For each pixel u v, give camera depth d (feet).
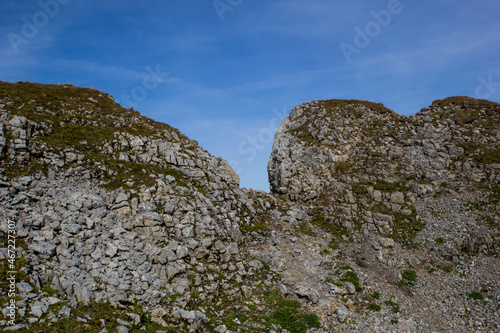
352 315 96.68
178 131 145.38
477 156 147.74
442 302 103.24
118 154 117.19
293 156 169.58
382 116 184.14
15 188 92.07
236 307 92.12
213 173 131.54
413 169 152.25
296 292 100.73
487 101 177.88
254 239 119.65
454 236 120.78
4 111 110.42
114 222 97.09
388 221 132.26
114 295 79.15
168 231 101.50
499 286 101.40
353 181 151.12
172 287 88.53
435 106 180.75
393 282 110.73
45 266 77.71
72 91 136.77
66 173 102.68
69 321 68.64
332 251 122.11
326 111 189.26
